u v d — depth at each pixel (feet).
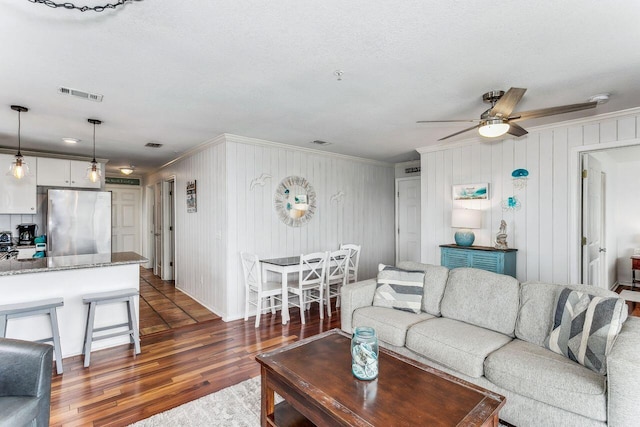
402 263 10.98
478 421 4.42
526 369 6.20
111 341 10.64
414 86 8.41
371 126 12.24
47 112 10.17
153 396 7.72
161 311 14.69
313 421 5.18
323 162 17.40
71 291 9.98
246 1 4.98
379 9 5.23
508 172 13.29
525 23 5.65
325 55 6.76
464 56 6.84
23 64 6.97
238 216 13.94
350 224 18.78
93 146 15.28
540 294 7.64
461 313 8.69
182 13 5.26
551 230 12.17
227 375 8.77
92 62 6.93
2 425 4.59
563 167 11.89
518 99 7.41
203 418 6.89
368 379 5.46
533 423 6.08
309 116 10.94
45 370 5.47
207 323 13.09
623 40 6.21
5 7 4.99
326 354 6.50
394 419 4.45
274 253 15.17
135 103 9.46
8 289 9.00
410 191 20.51
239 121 11.47
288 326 12.76
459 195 14.73
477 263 13.05
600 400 5.35
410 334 8.14
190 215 17.21
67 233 15.33
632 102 9.75
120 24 5.55
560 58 6.95
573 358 6.31
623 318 6.16
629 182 19.29
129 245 26.76
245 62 7.03
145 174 26.17
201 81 7.99
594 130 11.21
